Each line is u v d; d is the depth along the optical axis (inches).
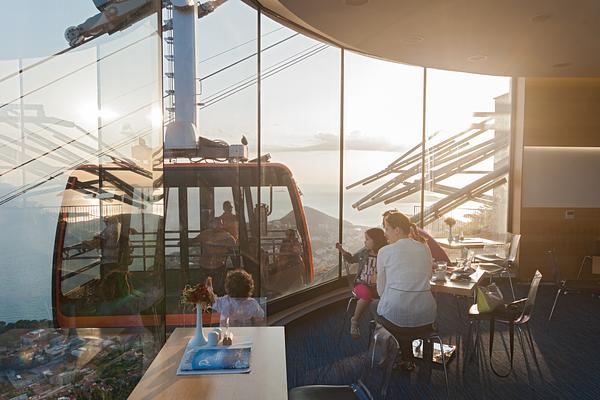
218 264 189.2
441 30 185.6
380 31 187.0
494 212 320.5
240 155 173.5
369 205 281.7
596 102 307.9
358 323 199.3
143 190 140.8
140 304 135.9
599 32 188.9
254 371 94.7
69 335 111.7
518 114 313.9
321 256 259.0
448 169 307.4
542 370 170.2
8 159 96.8
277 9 209.5
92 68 115.6
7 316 95.3
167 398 83.4
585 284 225.9
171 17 154.8
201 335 109.4
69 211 116.1
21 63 97.9
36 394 92.4
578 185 314.5
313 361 177.8
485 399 147.5
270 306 223.0
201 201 187.9
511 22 177.0
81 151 117.3
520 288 301.4
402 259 142.3
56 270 111.6
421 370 167.3
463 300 266.5
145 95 135.2
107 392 101.1
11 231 97.9
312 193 249.1
